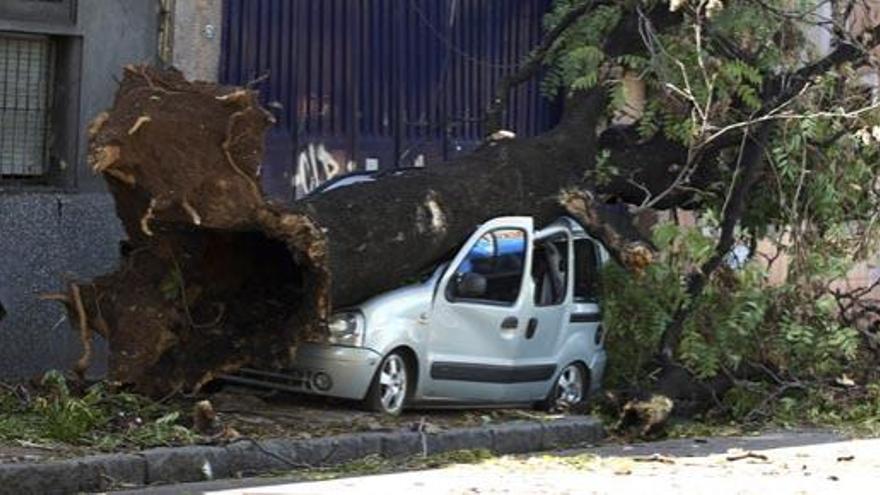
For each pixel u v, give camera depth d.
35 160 16.16
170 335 12.91
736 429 15.49
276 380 13.72
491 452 13.16
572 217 15.30
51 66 16.22
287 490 10.77
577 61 16.22
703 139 15.51
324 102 18.30
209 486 11.02
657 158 16.39
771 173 16.52
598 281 15.81
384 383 13.68
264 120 12.38
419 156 19.44
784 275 17.14
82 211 16.05
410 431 13.03
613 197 16.64
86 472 10.74
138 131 11.84
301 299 13.25
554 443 14.05
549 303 15.14
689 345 15.61
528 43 20.77
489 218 14.63
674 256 15.84
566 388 15.51
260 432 12.54
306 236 12.61
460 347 14.21
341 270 13.33
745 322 15.79
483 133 19.81
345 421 13.23
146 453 11.23
